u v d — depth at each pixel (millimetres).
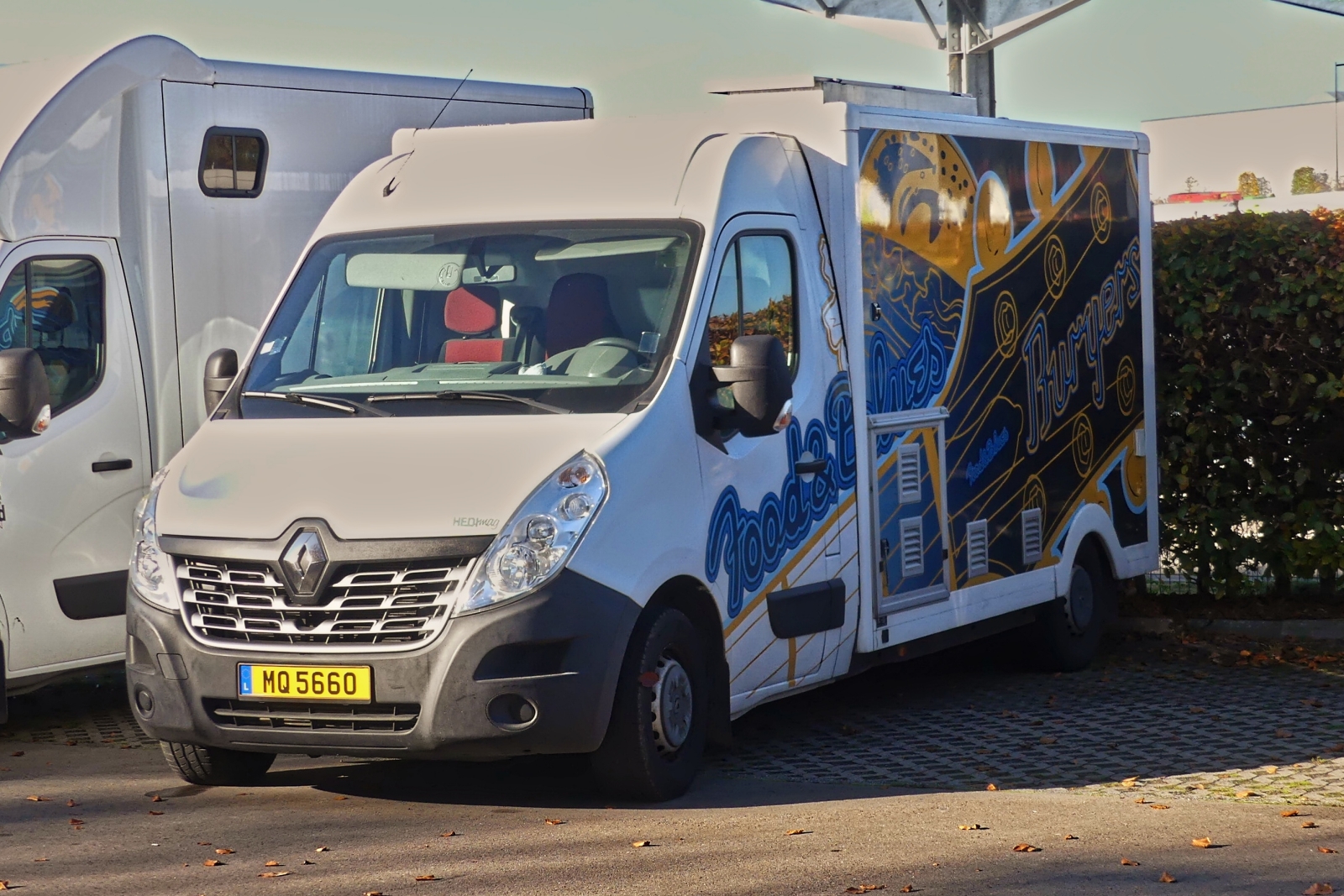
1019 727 8516
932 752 8000
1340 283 10562
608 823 6488
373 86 10141
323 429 6910
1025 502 9453
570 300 7227
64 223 8680
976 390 9031
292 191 9664
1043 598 9594
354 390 7199
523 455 6559
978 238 9094
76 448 8672
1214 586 11289
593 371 6984
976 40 14906
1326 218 10711
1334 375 10703
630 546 6547
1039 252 9633
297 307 7633
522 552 6273
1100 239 10219
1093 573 10203
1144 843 6137
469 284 7398
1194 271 10992
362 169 10047
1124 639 11094
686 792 7031
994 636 10281
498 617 6215
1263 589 11461
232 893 5535
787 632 7551
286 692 6367
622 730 6637
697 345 7109
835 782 7363
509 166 7863
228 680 6441
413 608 6293
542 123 8062
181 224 9125
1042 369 9633
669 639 6777
